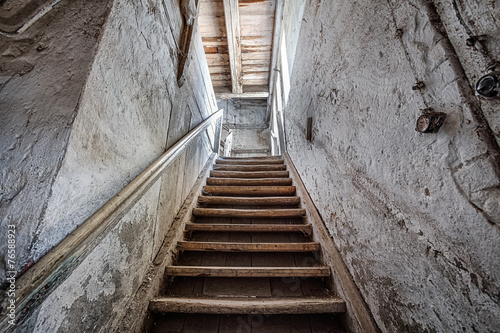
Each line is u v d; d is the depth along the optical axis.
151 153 1.22
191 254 1.64
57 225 0.59
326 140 1.58
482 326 0.51
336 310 1.13
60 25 0.72
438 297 0.63
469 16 0.53
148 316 1.10
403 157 0.77
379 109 0.91
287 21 3.48
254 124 7.97
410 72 0.71
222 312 1.14
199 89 2.40
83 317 0.72
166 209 1.54
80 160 0.66
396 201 0.81
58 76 0.66
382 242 0.91
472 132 0.52
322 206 1.68
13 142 0.59
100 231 0.72
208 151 3.25
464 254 0.55
